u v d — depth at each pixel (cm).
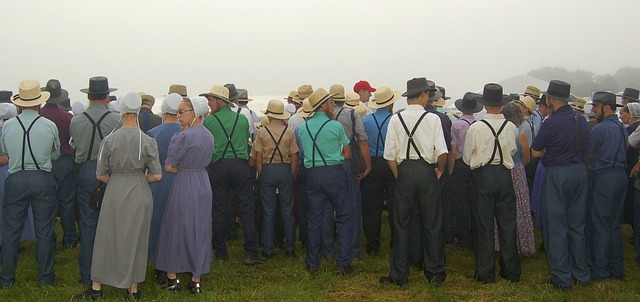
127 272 504
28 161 544
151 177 520
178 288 550
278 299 528
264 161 660
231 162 635
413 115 550
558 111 562
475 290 553
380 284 568
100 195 513
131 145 504
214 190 645
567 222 564
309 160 599
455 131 693
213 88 632
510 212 573
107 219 507
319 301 520
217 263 657
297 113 793
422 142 544
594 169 580
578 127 551
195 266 536
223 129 628
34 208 560
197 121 543
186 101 540
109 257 506
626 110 703
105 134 570
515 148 565
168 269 540
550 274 607
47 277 570
